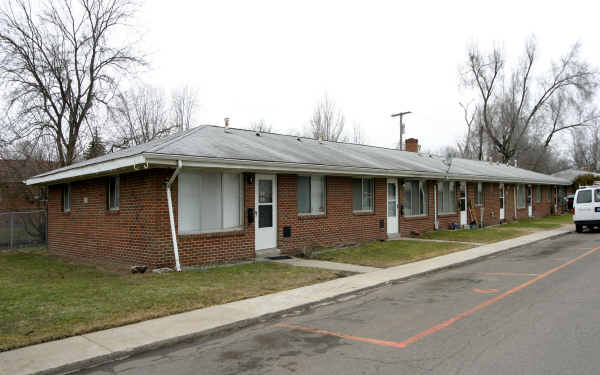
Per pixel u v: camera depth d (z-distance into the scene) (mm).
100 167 10852
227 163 10617
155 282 9188
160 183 10492
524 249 15867
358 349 5438
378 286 9453
